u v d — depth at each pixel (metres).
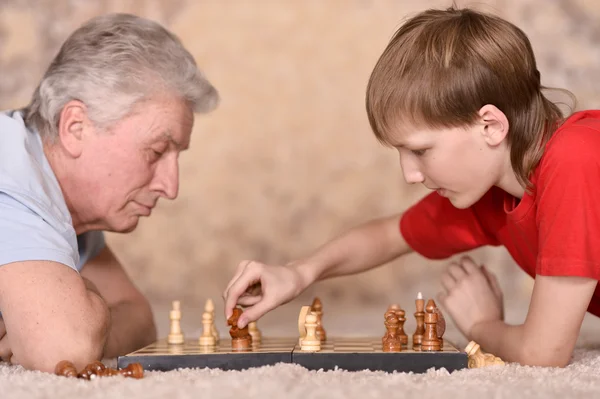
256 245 4.59
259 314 1.61
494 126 1.48
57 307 1.38
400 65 1.50
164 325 3.07
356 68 4.62
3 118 1.66
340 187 4.58
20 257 1.41
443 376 1.31
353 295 4.43
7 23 4.65
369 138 4.58
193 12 4.68
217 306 4.31
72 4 4.67
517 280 4.37
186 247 4.58
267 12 4.67
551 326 1.43
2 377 1.29
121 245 4.55
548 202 1.43
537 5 4.55
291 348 1.57
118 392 1.12
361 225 2.01
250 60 4.65
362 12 4.64
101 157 1.64
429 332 1.50
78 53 1.64
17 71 4.65
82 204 1.69
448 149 1.49
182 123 1.70
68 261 1.46
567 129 1.48
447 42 1.49
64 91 1.63
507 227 1.76
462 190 1.54
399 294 4.44
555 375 1.32
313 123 4.61
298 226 4.59
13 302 1.38
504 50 1.50
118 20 1.70
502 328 1.63
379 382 1.21
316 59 4.64
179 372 1.34
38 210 1.49
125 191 1.68
